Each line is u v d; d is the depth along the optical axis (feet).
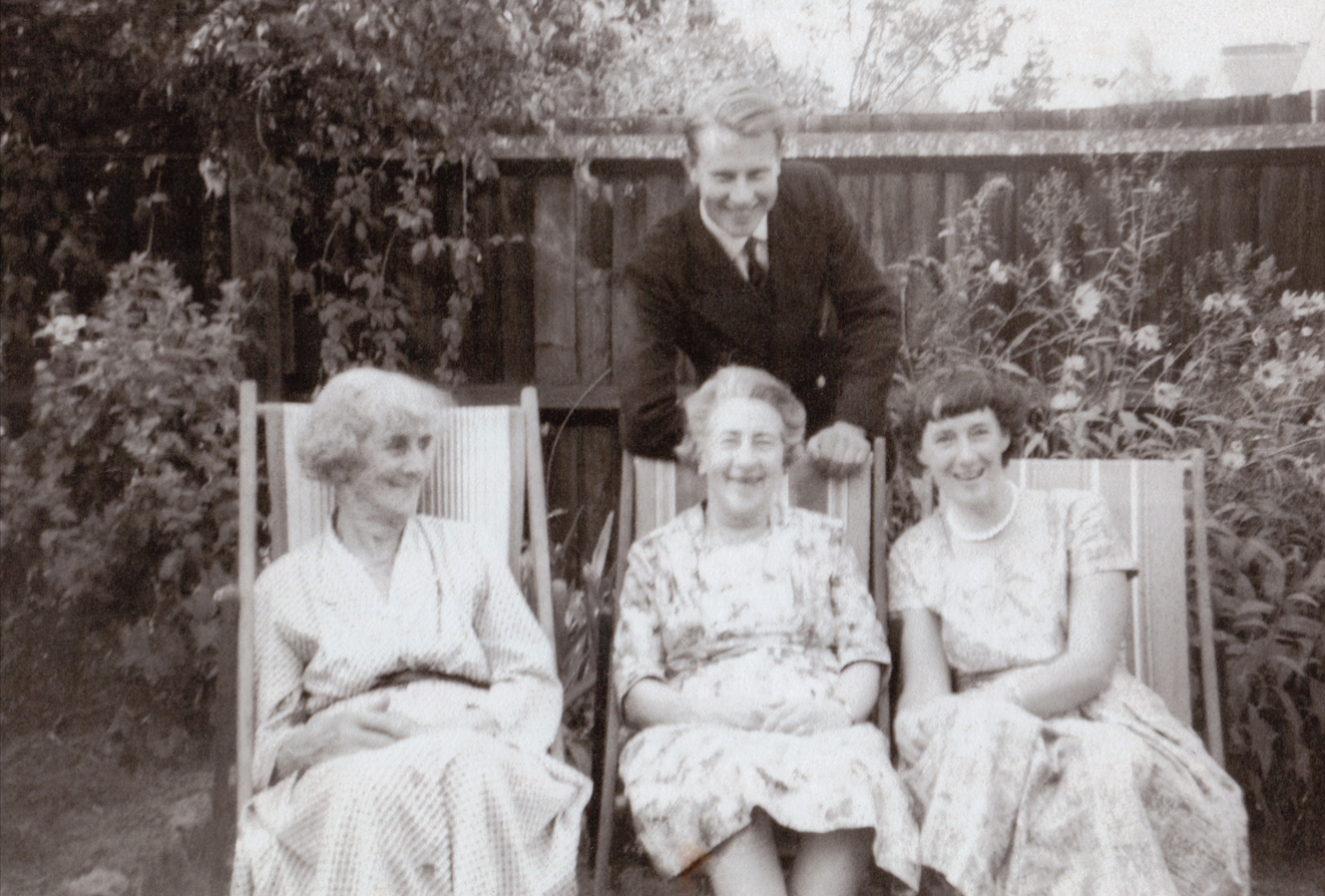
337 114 11.12
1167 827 6.77
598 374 11.57
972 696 7.23
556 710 7.24
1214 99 10.61
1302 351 10.13
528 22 11.09
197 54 10.64
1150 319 10.71
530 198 11.53
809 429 8.89
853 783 6.33
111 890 7.98
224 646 8.02
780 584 7.65
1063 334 10.55
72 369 10.34
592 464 11.60
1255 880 8.50
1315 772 8.95
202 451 10.48
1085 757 6.57
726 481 7.68
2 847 8.49
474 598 7.40
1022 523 7.79
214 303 10.99
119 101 10.83
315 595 7.12
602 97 11.41
